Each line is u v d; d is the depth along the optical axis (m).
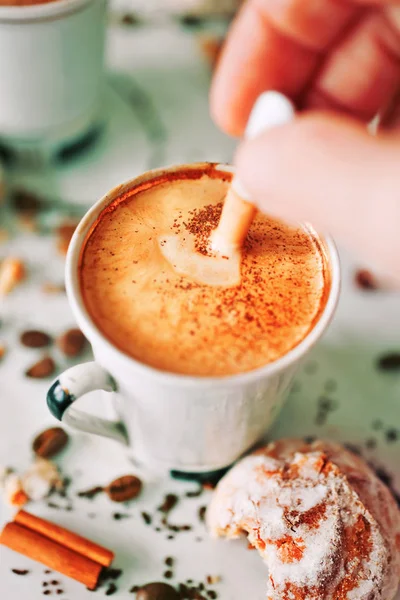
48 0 0.29
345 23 0.27
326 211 0.21
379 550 0.24
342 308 0.31
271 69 0.28
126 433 0.27
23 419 0.28
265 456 0.26
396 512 0.26
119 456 0.28
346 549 0.24
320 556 0.24
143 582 0.26
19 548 0.26
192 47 0.38
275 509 0.24
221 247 0.25
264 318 0.24
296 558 0.24
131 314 0.23
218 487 0.26
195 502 0.27
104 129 0.35
